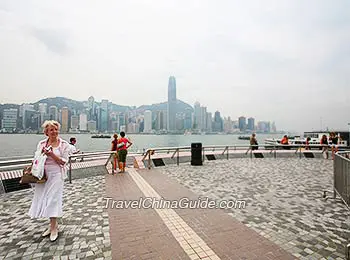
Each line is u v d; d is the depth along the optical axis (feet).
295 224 13.98
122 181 26.16
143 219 14.67
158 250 10.79
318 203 18.26
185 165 40.11
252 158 52.95
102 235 12.41
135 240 11.79
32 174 11.57
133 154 47.37
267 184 24.97
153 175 29.94
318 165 40.55
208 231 12.91
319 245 11.35
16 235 12.48
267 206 17.46
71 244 11.43
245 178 28.25
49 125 12.51
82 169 29.22
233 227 13.47
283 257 10.21
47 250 10.84
